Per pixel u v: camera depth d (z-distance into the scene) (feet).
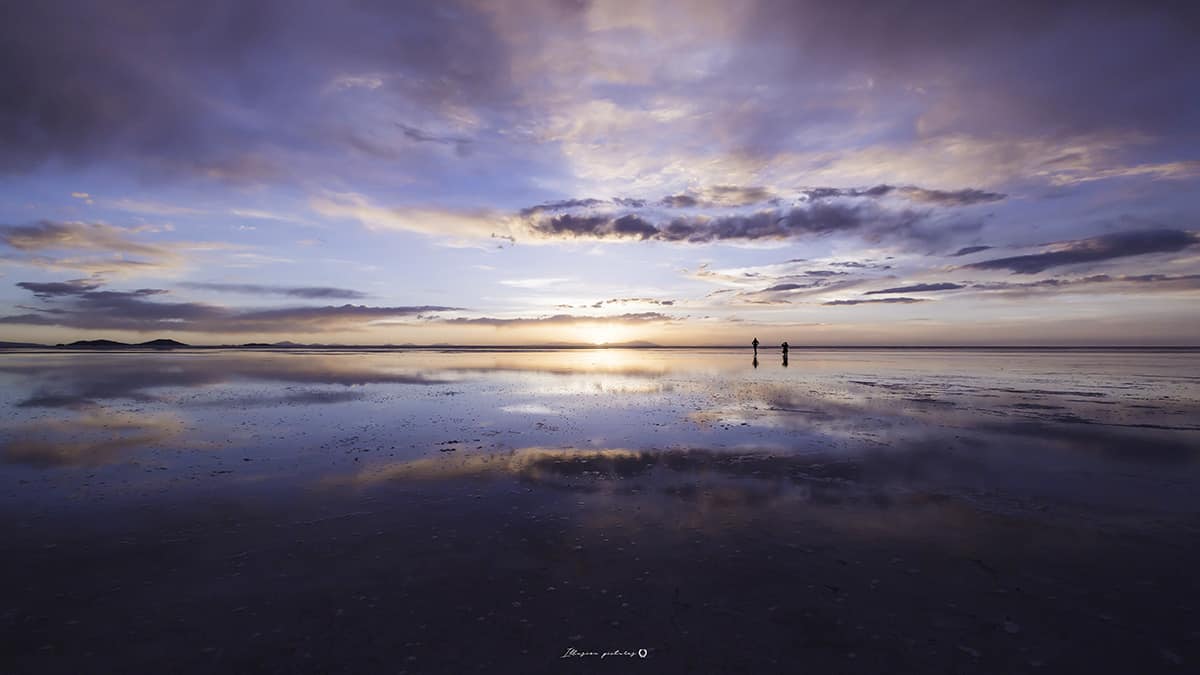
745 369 138.82
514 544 23.08
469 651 15.53
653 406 64.34
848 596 18.52
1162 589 18.88
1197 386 85.10
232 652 15.51
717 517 26.23
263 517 26.37
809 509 27.27
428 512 27.09
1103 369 132.77
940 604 17.98
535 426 50.75
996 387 84.99
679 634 16.31
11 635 16.31
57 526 25.12
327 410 61.41
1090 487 30.55
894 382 95.30
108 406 64.69
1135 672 14.48
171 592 18.93
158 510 27.35
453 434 46.96
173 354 283.18
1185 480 31.81
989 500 28.45
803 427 49.37
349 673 14.58
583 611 17.65
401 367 151.33
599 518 26.18
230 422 53.06
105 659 15.20
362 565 21.04
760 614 17.40
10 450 40.63
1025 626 16.66
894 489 30.53
